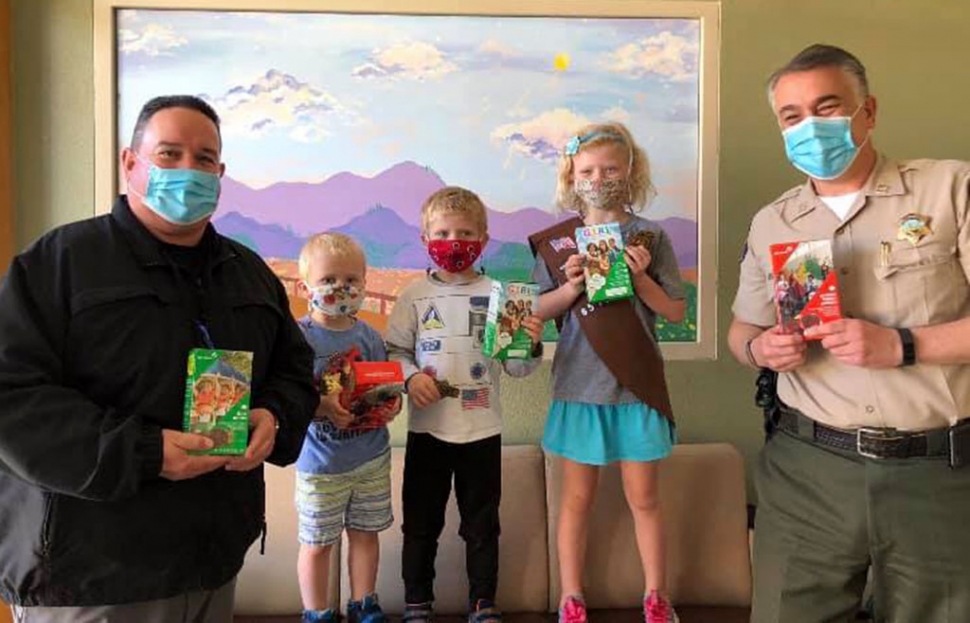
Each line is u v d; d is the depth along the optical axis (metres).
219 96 2.32
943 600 1.39
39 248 1.25
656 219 2.41
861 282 1.44
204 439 1.21
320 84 2.34
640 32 2.38
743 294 1.67
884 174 1.46
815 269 1.42
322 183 2.36
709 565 2.19
